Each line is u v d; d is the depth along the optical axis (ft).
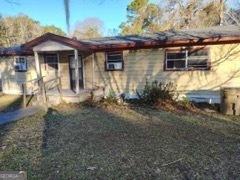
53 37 45.52
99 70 51.65
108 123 33.09
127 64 49.06
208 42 42.73
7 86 63.52
